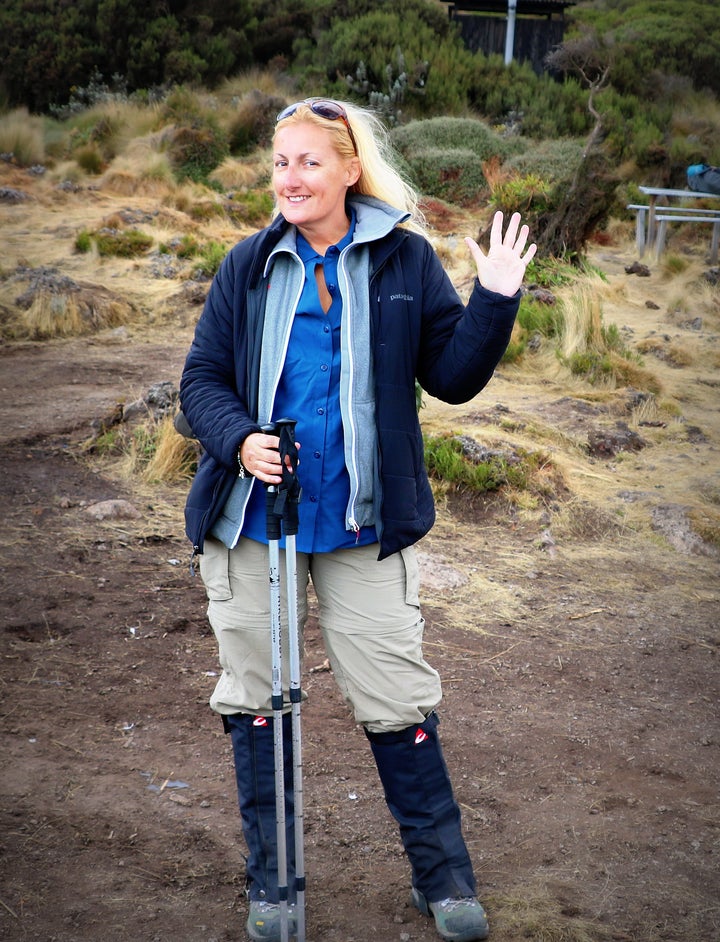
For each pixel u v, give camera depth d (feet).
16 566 14.88
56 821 9.48
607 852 9.42
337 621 7.76
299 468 7.56
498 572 15.99
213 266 35.63
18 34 77.05
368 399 7.50
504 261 7.21
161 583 14.76
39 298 30.48
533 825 9.82
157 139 58.29
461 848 8.11
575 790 10.44
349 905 8.55
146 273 36.14
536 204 37.32
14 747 10.66
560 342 27.86
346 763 10.77
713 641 14.20
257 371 7.61
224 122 64.23
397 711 7.79
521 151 59.06
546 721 11.80
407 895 8.70
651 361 29.22
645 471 20.66
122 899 8.50
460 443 19.26
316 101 7.59
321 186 7.41
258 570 7.66
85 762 10.50
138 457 19.30
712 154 65.00
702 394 26.48
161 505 17.57
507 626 14.29
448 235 46.37
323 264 7.64
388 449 7.51
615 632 14.30
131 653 12.80
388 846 9.41
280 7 88.43
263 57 85.56
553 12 89.45
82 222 43.57
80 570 14.96
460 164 54.80
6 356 27.27
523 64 84.28
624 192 53.88
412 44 76.64
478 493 18.42
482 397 24.23
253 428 7.29
